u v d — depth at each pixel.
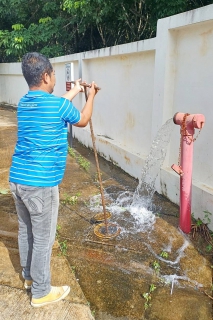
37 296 2.25
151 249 3.01
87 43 10.43
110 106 5.72
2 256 2.90
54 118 1.98
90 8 6.77
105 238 3.19
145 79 4.42
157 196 4.16
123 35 8.58
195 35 3.28
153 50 4.08
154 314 2.27
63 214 3.72
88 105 2.30
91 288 2.53
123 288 2.53
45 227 2.13
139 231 3.32
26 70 2.02
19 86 12.61
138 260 2.86
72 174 5.08
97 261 2.86
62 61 7.83
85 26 8.78
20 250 2.35
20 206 2.22
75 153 6.45
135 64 4.64
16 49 10.93
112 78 5.49
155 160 4.18
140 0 6.44
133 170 4.88
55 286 2.45
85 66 6.70
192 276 2.64
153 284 2.54
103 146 5.95
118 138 5.56
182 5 5.70
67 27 10.70
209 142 3.24
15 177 2.06
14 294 2.44
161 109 3.85
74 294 2.43
